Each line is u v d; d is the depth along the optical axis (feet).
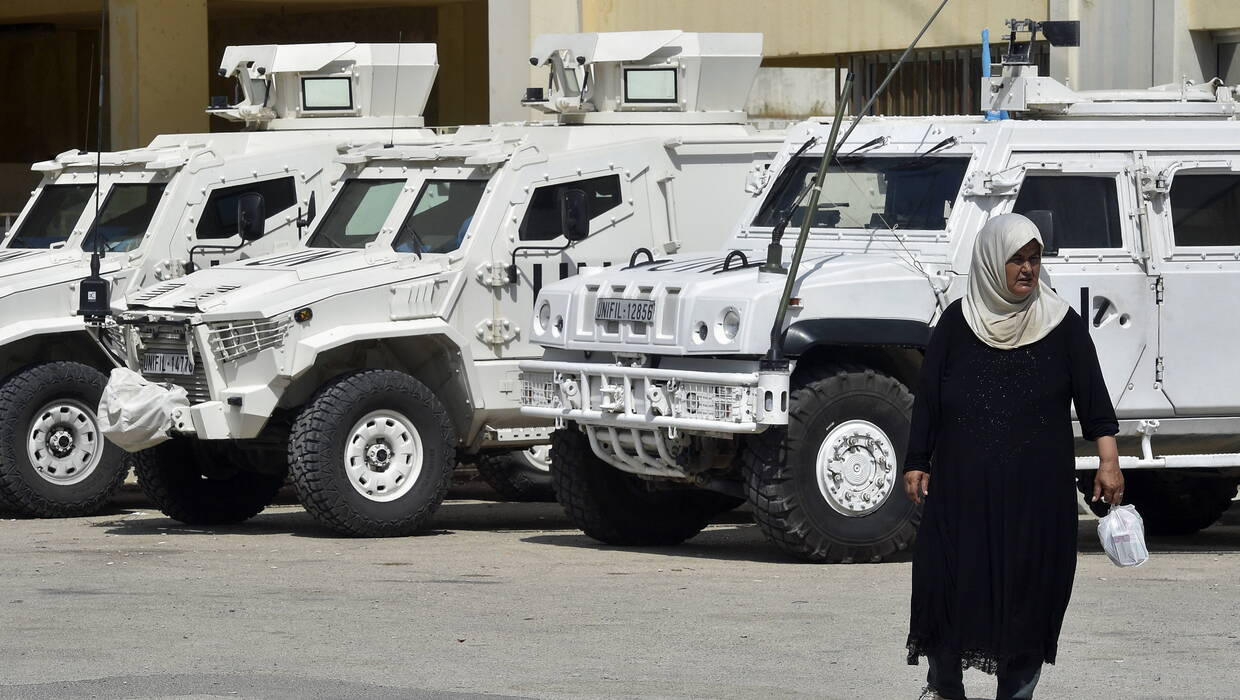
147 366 121.80
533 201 124.16
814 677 68.64
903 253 102.68
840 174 108.68
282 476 130.11
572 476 111.24
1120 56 155.63
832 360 100.32
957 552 59.21
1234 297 104.73
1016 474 58.80
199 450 126.11
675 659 72.28
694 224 130.00
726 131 134.72
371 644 75.92
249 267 124.06
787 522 97.81
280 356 115.34
